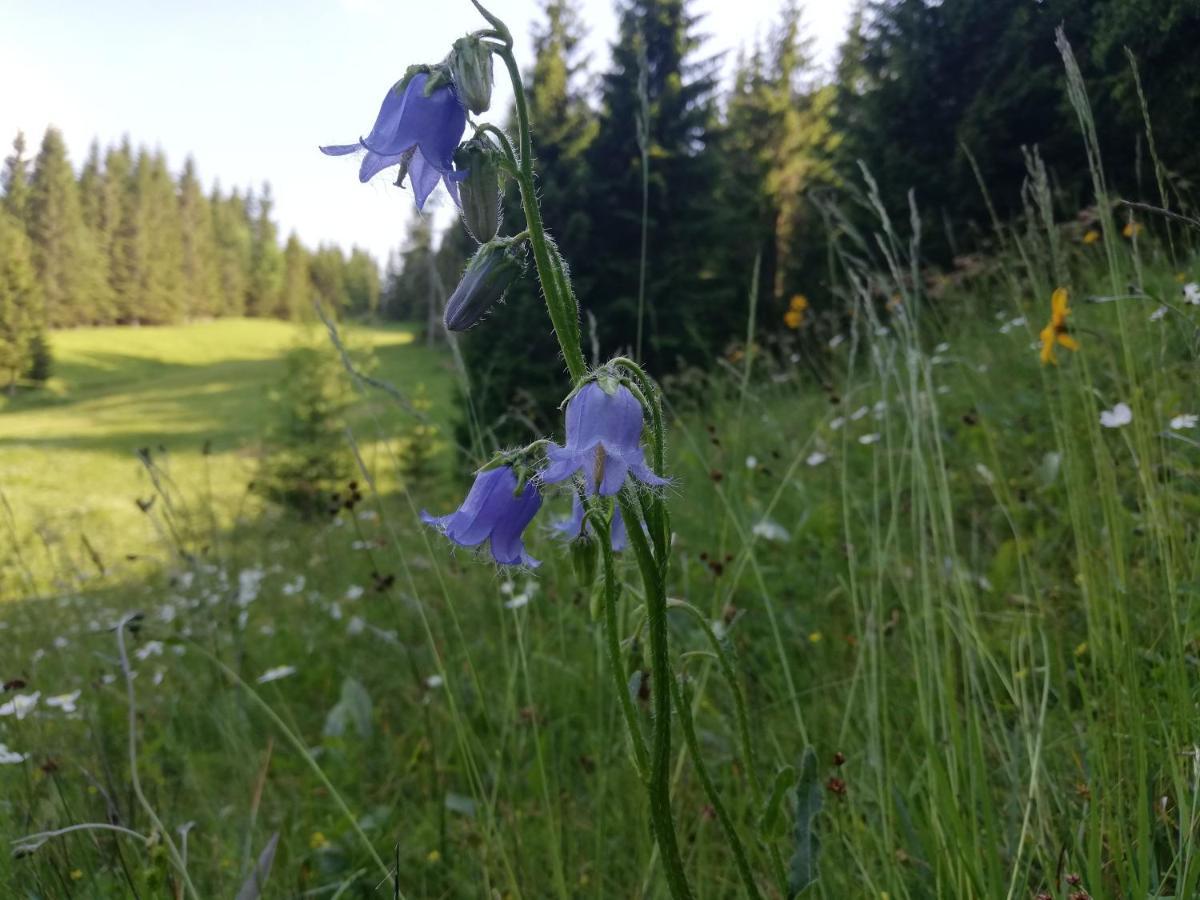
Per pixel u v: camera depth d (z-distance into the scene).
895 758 2.59
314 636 5.05
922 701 2.17
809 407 6.63
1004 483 3.52
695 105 17.30
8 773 3.11
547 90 16.31
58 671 4.98
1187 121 7.58
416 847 3.01
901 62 12.87
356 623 4.51
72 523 13.69
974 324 7.45
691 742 1.89
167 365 66.19
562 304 1.77
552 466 1.72
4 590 7.93
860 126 14.64
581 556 1.95
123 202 83.00
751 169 25.34
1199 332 2.72
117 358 66.00
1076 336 3.24
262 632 5.20
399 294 56.97
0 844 2.53
